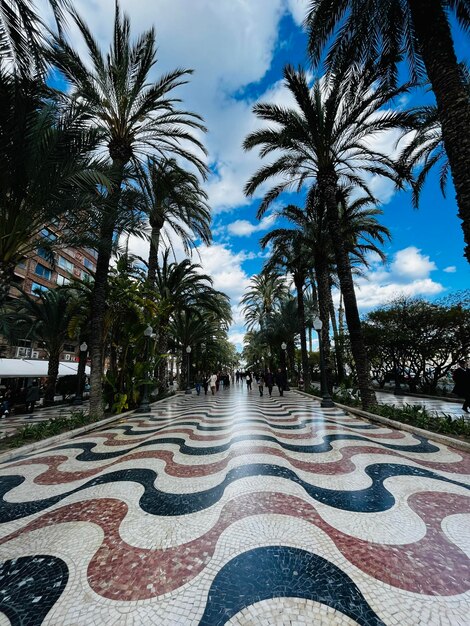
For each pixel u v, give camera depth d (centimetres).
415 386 1549
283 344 1966
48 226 625
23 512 278
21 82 491
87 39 786
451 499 281
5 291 564
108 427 738
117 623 147
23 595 167
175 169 1079
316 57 697
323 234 1355
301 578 177
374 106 866
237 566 189
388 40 708
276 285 2642
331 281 1894
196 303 1988
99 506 284
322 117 958
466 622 144
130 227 807
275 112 918
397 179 978
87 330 1434
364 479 332
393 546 209
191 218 1488
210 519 252
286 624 143
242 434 568
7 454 476
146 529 239
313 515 254
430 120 855
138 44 867
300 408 979
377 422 692
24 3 409
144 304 1055
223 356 4297
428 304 1377
